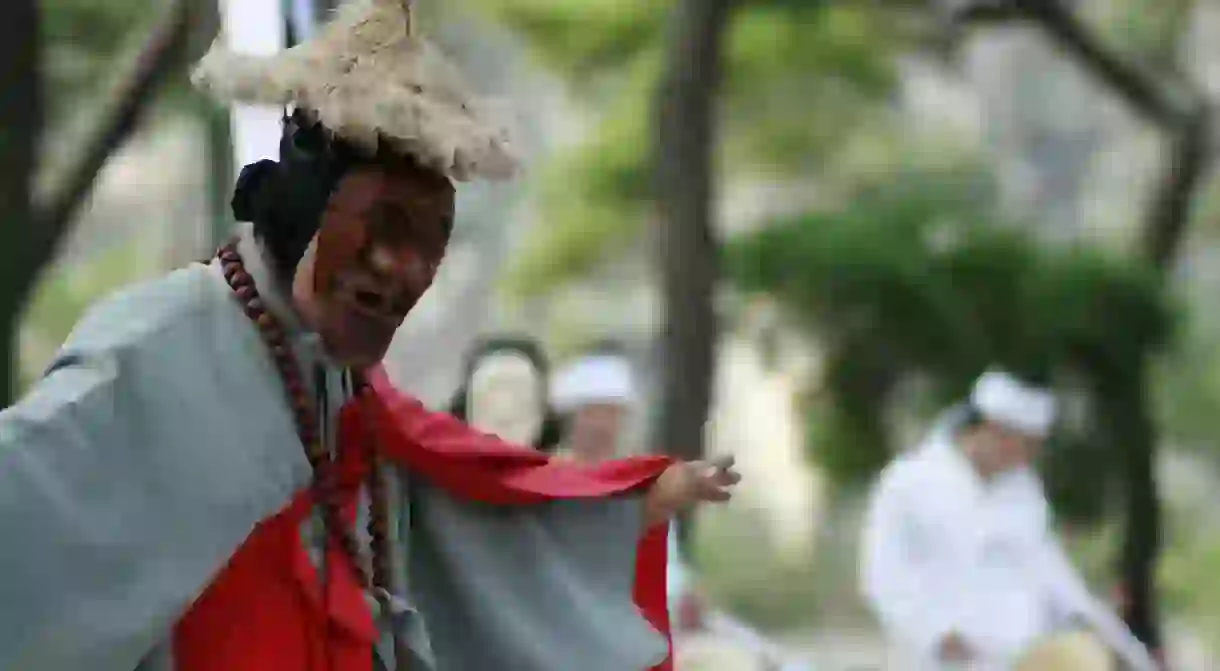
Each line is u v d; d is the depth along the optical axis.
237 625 5.95
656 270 26.34
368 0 6.07
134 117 22.67
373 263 6.07
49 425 5.49
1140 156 53.75
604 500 6.85
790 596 51.25
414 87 6.00
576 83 35.78
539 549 6.72
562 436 14.80
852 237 30.56
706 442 25.97
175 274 6.12
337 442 6.34
